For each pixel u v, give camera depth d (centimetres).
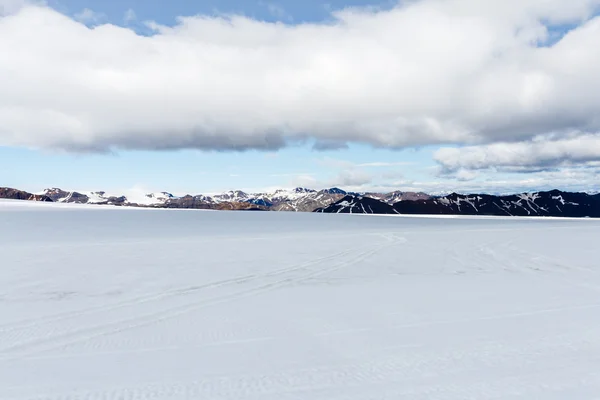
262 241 2736
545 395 591
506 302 1156
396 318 995
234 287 1352
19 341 813
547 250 2402
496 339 834
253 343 814
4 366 690
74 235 2995
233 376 655
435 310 1068
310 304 1134
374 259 2002
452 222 6494
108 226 3981
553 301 1165
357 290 1321
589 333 870
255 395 589
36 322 942
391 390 605
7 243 2434
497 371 675
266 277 1529
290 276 1553
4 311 1034
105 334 863
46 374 659
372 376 655
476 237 3241
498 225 5366
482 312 1045
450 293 1274
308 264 1830
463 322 956
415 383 629
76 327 908
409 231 3859
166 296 1215
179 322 957
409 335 864
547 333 872
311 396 585
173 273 1573
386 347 791
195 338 843
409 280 1499
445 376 654
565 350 771
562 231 4047
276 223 5103
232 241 2716
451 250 2377
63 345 794
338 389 608
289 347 793
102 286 1336
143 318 984
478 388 612
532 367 690
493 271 1705
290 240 2828
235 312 1047
